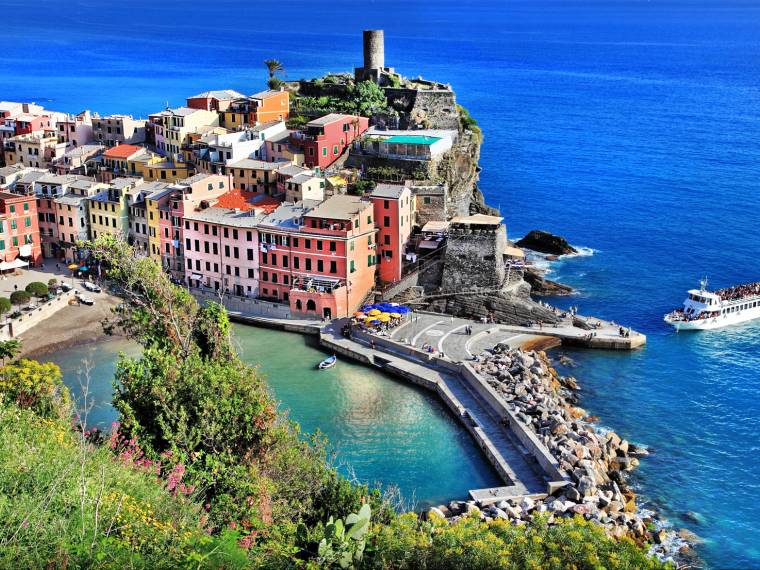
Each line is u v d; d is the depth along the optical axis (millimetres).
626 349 141250
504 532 59719
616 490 95062
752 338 146375
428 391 125812
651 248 197000
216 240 163125
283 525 62938
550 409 113375
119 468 60031
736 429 114375
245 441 74938
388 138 186875
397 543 56250
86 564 44625
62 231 182125
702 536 89938
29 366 84062
